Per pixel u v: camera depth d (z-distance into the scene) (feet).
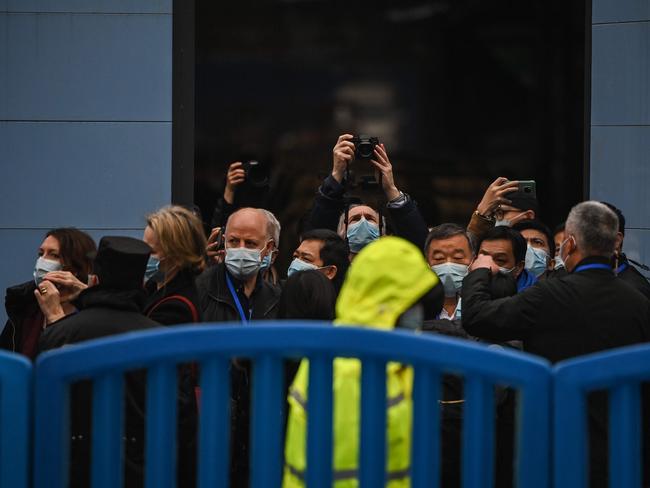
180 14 92.84
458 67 121.08
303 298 56.90
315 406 40.32
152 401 40.60
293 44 120.78
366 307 43.32
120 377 40.81
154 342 40.32
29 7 90.94
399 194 74.28
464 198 122.01
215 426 40.52
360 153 74.43
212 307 65.62
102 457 40.70
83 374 40.65
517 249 65.67
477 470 40.19
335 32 121.08
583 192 94.43
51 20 91.15
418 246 73.77
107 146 91.56
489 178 121.80
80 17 91.20
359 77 121.08
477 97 122.52
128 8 91.50
